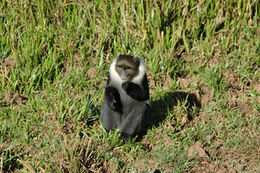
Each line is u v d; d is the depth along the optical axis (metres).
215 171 9.02
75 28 13.79
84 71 12.55
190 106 11.42
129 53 13.20
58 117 10.15
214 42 13.83
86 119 10.33
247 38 14.06
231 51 13.80
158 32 13.36
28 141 9.52
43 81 11.76
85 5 14.49
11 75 11.73
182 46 13.68
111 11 14.53
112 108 9.38
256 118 10.64
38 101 10.74
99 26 14.03
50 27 13.78
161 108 11.12
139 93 9.61
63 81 11.91
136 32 13.77
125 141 9.91
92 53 13.16
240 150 9.61
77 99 11.23
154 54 12.96
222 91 11.87
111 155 9.27
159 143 9.78
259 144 9.65
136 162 9.19
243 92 11.99
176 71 12.73
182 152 9.34
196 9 14.71
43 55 12.97
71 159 8.45
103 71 12.48
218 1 14.55
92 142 9.53
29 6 14.41
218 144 9.82
